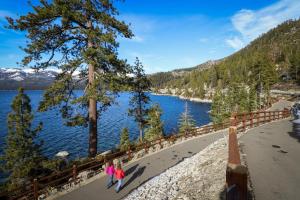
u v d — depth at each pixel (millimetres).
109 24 18359
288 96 82375
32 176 22562
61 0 16703
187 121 50812
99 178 15594
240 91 64062
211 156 14820
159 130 40406
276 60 169125
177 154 21219
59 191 13539
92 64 17500
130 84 20016
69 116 19141
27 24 16422
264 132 20328
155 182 14031
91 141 18672
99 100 17562
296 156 12281
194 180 11250
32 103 135375
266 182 8867
